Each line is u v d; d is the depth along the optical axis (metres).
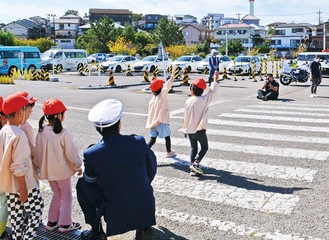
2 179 3.54
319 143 8.12
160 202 5.14
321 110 12.69
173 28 74.31
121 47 60.25
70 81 25.58
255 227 4.38
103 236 3.77
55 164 4.04
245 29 100.50
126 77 29.17
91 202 3.52
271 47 102.75
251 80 26.14
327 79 25.69
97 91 18.84
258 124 10.27
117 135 3.44
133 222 3.37
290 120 10.84
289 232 4.23
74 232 4.28
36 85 22.41
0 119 4.05
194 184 5.81
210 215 4.72
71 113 12.27
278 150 7.61
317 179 5.91
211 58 18.91
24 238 3.72
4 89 19.89
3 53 30.89
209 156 7.26
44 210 5.00
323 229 4.29
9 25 95.00
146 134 9.21
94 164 3.31
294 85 21.98
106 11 128.75
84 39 72.56
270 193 5.38
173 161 7.00
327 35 86.94
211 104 14.23
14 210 3.74
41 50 64.94
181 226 4.45
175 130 9.62
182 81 22.20
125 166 3.32
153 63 34.09
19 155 3.48
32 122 10.80
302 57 27.31
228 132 9.30
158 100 6.78
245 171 6.36
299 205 4.95
